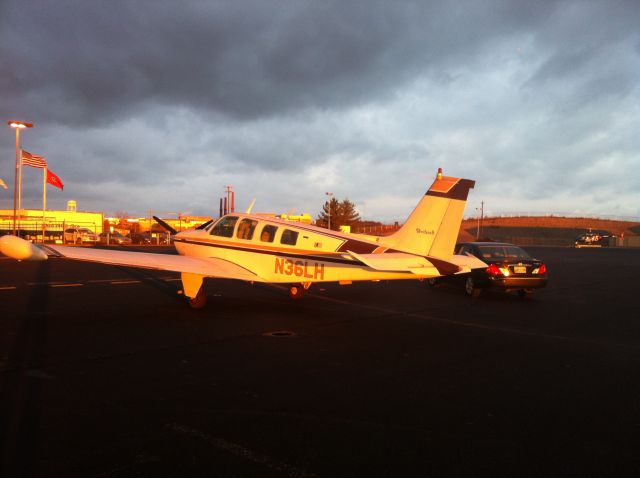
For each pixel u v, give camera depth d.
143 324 8.94
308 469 3.49
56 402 4.78
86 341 7.48
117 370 5.93
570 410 4.79
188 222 58.25
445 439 4.05
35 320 9.12
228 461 3.58
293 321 9.51
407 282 17.72
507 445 3.96
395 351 7.20
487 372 6.14
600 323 9.79
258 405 4.80
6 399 4.86
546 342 7.95
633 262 30.72
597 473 3.50
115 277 17.50
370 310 11.12
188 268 9.81
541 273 13.20
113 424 4.25
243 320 9.52
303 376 5.83
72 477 3.31
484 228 101.00
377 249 9.77
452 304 12.37
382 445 3.92
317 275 10.09
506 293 15.03
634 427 4.38
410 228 9.77
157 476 3.34
